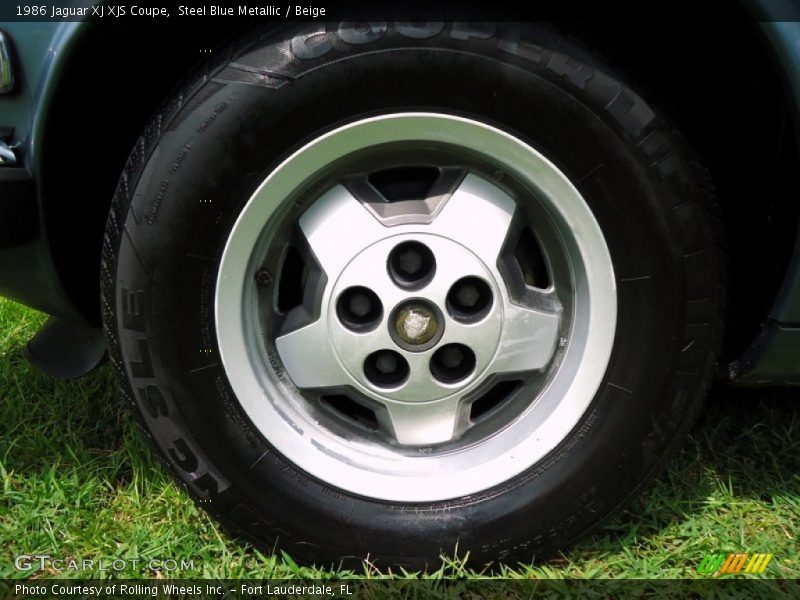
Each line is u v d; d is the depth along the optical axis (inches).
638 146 49.2
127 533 58.9
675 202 50.3
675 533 60.2
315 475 54.9
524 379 55.7
